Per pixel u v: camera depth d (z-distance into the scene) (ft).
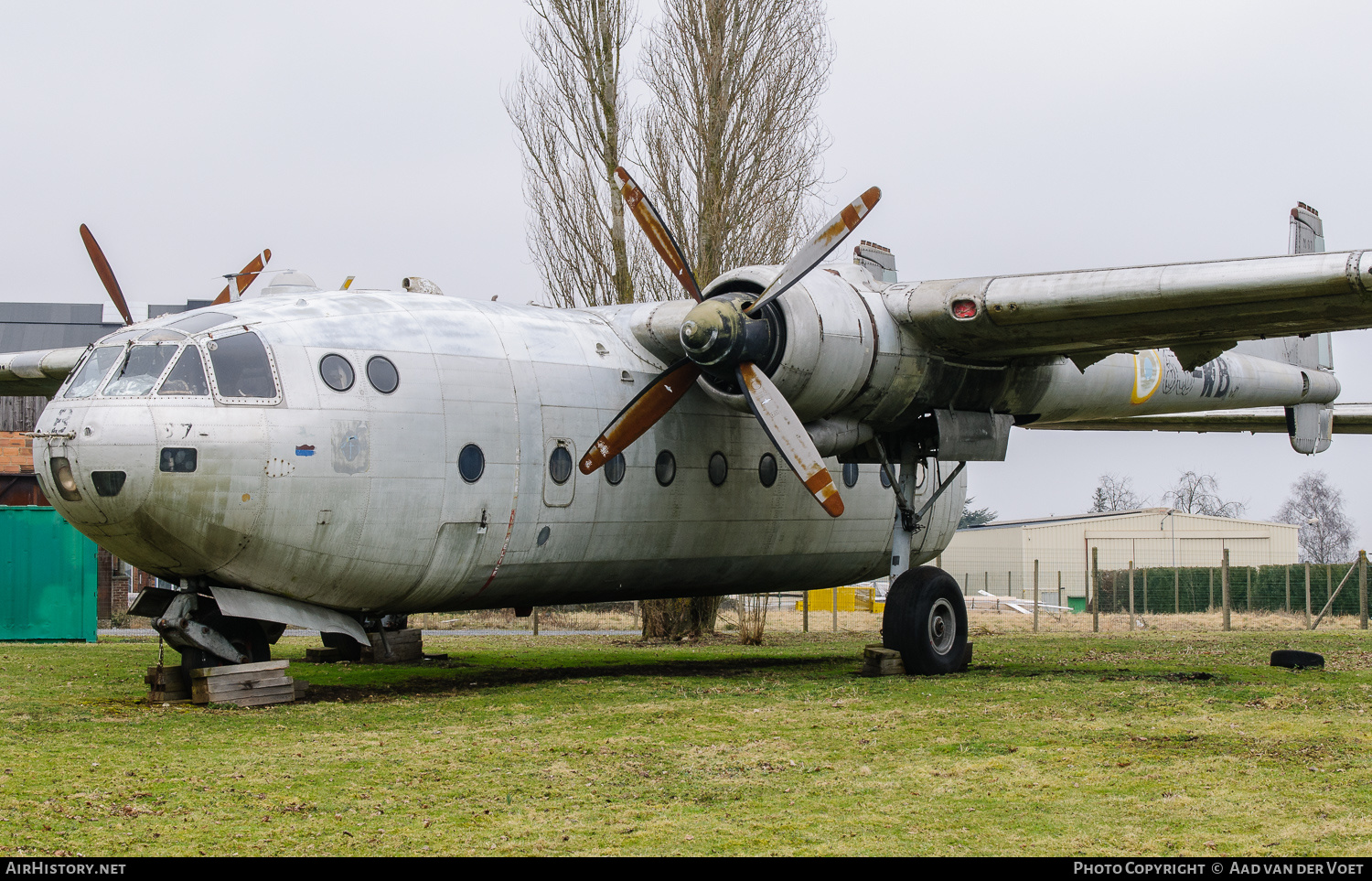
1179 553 162.81
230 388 30.37
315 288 38.50
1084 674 39.60
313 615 33.42
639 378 39.14
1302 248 57.77
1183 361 41.27
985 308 36.70
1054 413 45.09
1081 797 20.61
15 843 17.51
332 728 28.17
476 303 37.42
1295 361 57.93
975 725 28.02
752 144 69.72
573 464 36.45
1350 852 16.94
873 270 41.16
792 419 34.91
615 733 27.50
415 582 33.73
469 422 33.94
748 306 36.27
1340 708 30.01
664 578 41.04
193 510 29.78
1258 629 79.05
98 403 29.96
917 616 39.65
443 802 20.38
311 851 17.25
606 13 68.80
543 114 69.82
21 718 29.43
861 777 22.50
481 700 33.45
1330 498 291.17
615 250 69.15
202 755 24.53
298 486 30.76
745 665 47.01
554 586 37.65
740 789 21.52
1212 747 24.75
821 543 45.57
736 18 69.51
